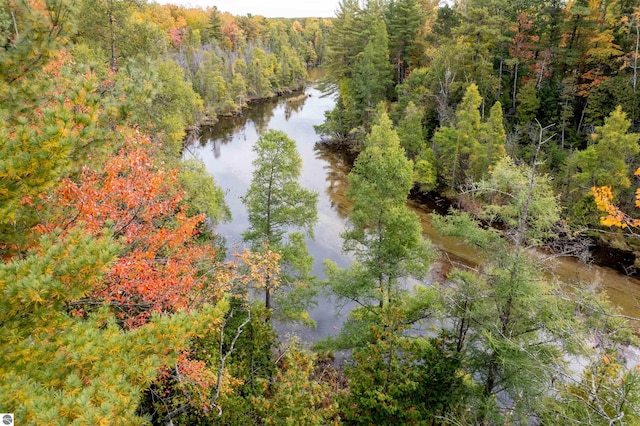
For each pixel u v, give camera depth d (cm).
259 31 11538
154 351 500
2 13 638
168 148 2417
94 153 636
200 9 11225
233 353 1157
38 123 598
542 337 1241
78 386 400
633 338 1139
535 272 1195
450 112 3984
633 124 3269
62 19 663
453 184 3594
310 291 2045
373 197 1678
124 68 771
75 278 449
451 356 1181
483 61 3956
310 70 11938
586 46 3831
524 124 3722
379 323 1561
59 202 680
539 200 1146
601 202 850
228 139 5597
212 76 6869
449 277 1424
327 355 1931
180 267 962
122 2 2212
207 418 923
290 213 2012
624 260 2656
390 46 5350
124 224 838
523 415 1090
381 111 4169
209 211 2245
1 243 554
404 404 1018
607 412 950
